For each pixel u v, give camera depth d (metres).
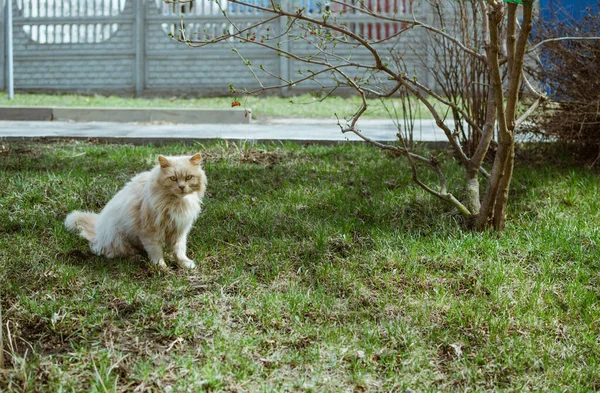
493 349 4.11
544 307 4.60
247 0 16.64
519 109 8.35
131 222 5.07
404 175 7.16
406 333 4.20
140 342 4.02
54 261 5.05
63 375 3.60
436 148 8.60
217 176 7.23
